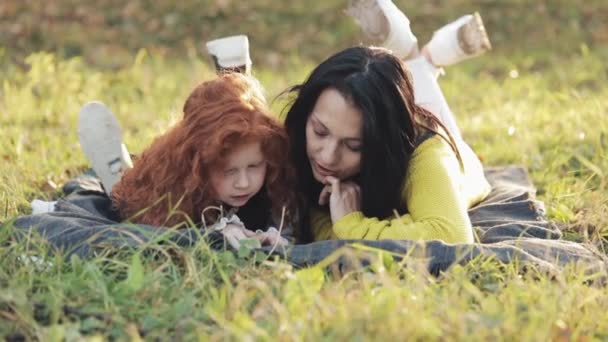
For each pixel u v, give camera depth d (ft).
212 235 15.05
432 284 13.69
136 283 13.44
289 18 43.70
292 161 16.21
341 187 16.12
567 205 19.88
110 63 37.83
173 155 15.62
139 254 14.19
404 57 19.52
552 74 37.04
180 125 15.74
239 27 42.55
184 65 37.83
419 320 12.17
